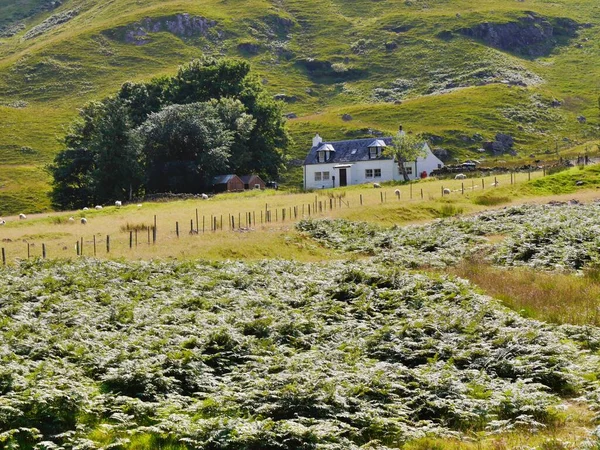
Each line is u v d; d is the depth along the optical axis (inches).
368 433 669.3
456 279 1326.3
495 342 918.4
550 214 2100.1
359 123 6584.6
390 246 1919.3
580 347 940.0
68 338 920.9
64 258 1644.9
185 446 641.0
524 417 675.4
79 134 4658.0
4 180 5359.3
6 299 1182.3
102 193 4173.2
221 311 1099.3
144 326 1000.9
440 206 2507.4
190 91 5147.6
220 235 1968.5
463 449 627.2
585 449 583.2
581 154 4665.4
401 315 1095.0
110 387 773.9
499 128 6225.4
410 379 795.4
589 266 1483.8
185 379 802.2
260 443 630.5
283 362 821.2
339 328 999.0
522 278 1390.3
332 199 2854.3
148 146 4330.7
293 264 1552.7
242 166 4776.1
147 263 1536.7
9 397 696.4
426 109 6830.7
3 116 7372.1
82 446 621.0
